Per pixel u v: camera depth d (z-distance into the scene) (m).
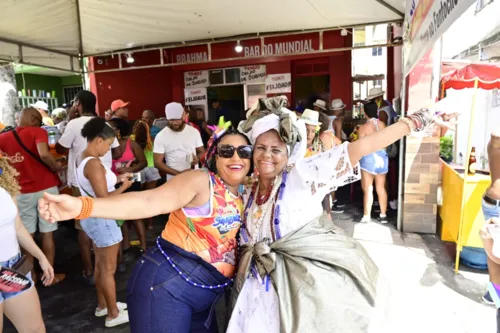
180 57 10.22
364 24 6.18
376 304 1.72
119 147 4.79
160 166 4.88
